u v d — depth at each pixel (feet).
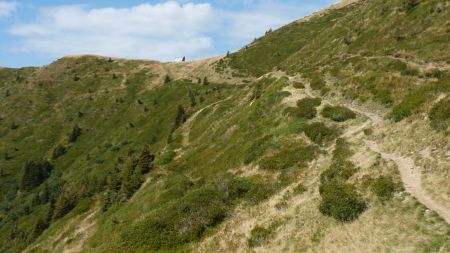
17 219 346.95
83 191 278.05
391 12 245.04
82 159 441.68
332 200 72.74
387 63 162.71
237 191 105.19
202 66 637.71
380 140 93.66
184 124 298.56
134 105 554.87
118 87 638.12
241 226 86.33
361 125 115.34
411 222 60.34
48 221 261.24
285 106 159.02
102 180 271.08
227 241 83.05
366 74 159.33
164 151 247.70
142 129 439.63
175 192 146.20
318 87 178.09
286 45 550.36
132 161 219.00
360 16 294.05
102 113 567.59
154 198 153.17
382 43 214.69
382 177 73.10
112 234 148.56
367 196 71.26
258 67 516.32
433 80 132.36
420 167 73.72
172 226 97.50
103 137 504.84
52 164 470.80
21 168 482.28
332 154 98.78
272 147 126.21
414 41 187.93
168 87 566.36
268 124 153.17
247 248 76.95
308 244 68.80
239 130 176.45
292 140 124.47
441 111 83.10
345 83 163.22
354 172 81.00
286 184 96.48
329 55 270.87
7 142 539.29
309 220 74.28
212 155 175.73
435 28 189.67
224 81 500.74
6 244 287.28
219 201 101.96
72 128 546.67
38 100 631.56
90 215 205.87
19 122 584.81
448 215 58.39
